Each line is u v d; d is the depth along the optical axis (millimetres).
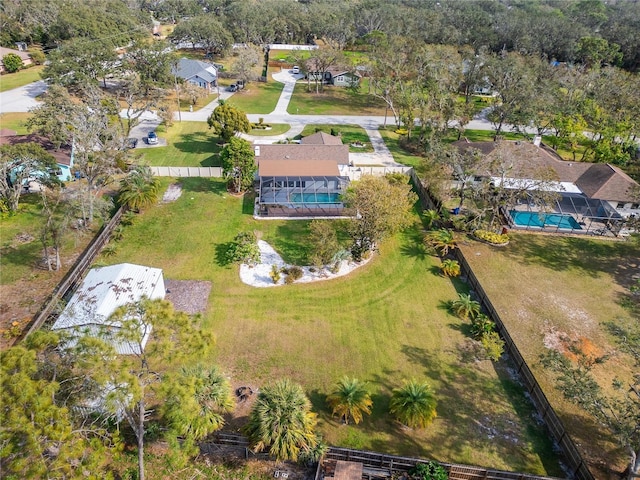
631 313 37625
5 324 32281
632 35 116438
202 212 48844
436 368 31609
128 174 49062
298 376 30188
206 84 92312
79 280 37094
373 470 24203
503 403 29250
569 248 46688
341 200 47281
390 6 149500
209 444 24641
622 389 30500
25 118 70812
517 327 35625
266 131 73875
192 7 153000
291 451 23188
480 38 119250
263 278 39594
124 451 24203
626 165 65938
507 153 47906
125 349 29406
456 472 23969
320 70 99688
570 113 67438
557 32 123375
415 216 50938
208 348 20656
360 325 35094
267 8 138875
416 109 70312
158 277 35062
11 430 16234
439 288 39938
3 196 45000
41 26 109875
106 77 84625
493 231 48062
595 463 25688
